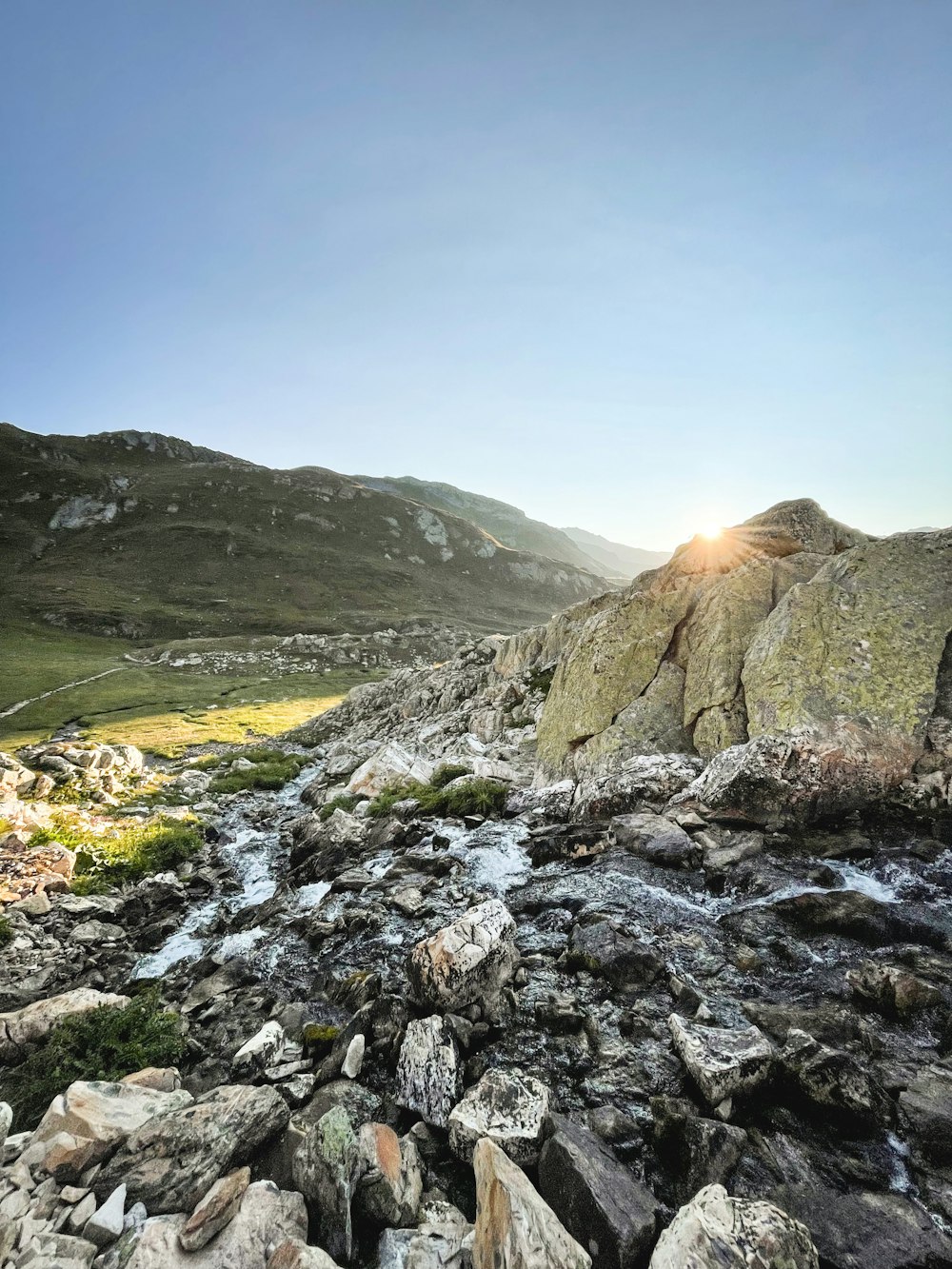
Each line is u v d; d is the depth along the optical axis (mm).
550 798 20516
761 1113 7125
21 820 24922
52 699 83938
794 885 12516
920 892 11922
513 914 13422
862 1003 8914
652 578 31984
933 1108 6750
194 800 34781
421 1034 8820
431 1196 6625
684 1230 5254
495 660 49812
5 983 14109
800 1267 5031
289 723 75500
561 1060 8539
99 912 18047
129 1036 10656
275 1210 6145
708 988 9703
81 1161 6945
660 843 14922
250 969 13297
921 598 17734
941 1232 5570
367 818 24531
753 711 18031
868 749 15055
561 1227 5594
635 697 23000
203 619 174500
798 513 25156
